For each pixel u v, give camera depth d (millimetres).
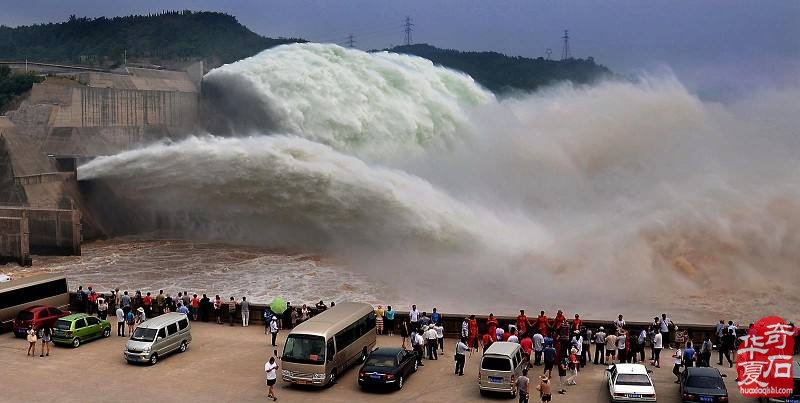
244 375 38344
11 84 103062
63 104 93812
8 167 78375
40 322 45406
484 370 34750
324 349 35844
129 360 39781
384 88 102875
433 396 35188
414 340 39750
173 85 122375
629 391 32531
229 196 78500
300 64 103750
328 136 101000
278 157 74750
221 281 62781
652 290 54625
